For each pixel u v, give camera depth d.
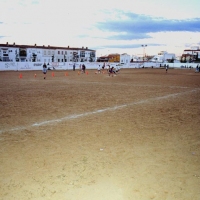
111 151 5.19
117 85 21.05
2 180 3.88
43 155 4.95
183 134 6.49
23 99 12.73
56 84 21.58
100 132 6.65
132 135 6.38
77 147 5.43
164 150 5.27
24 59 85.50
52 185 3.72
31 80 25.86
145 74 40.81
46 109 10.00
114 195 3.45
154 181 3.86
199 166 4.45
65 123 7.67
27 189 3.61
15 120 8.02
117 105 11.06
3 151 5.17
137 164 4.51
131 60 124.81
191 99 13.14
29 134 6.45
